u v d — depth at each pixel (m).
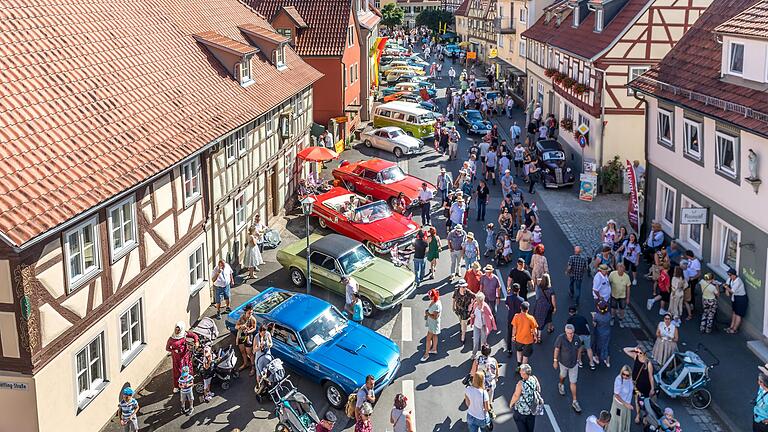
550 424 15.38
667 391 15.98
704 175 20.78
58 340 13.12
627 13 32.09
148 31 21.56
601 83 31.52
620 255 22.81
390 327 19.75
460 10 92.62
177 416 15.55
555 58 40.97
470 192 29.75
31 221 12.03
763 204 17.55
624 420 14.14
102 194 13.84
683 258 20.47
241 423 15.37
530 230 23.81
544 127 39.00
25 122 13.89
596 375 17.38
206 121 19.58
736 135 18.62
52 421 13.07
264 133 25.72
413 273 21.12
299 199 29.80
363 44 45.97
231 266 22.58
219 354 16.73
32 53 15.74
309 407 14.73
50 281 12.84
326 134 36.09
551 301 18.45
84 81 16.62
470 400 13.88
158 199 17.02
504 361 18.02
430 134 42.00
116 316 15.16
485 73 71.94
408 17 144.38
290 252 22.06
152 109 17.98
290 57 31.81
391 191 29.56
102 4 20.45
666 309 20.25
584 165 31.66
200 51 23.31
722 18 23.11
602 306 17.34
